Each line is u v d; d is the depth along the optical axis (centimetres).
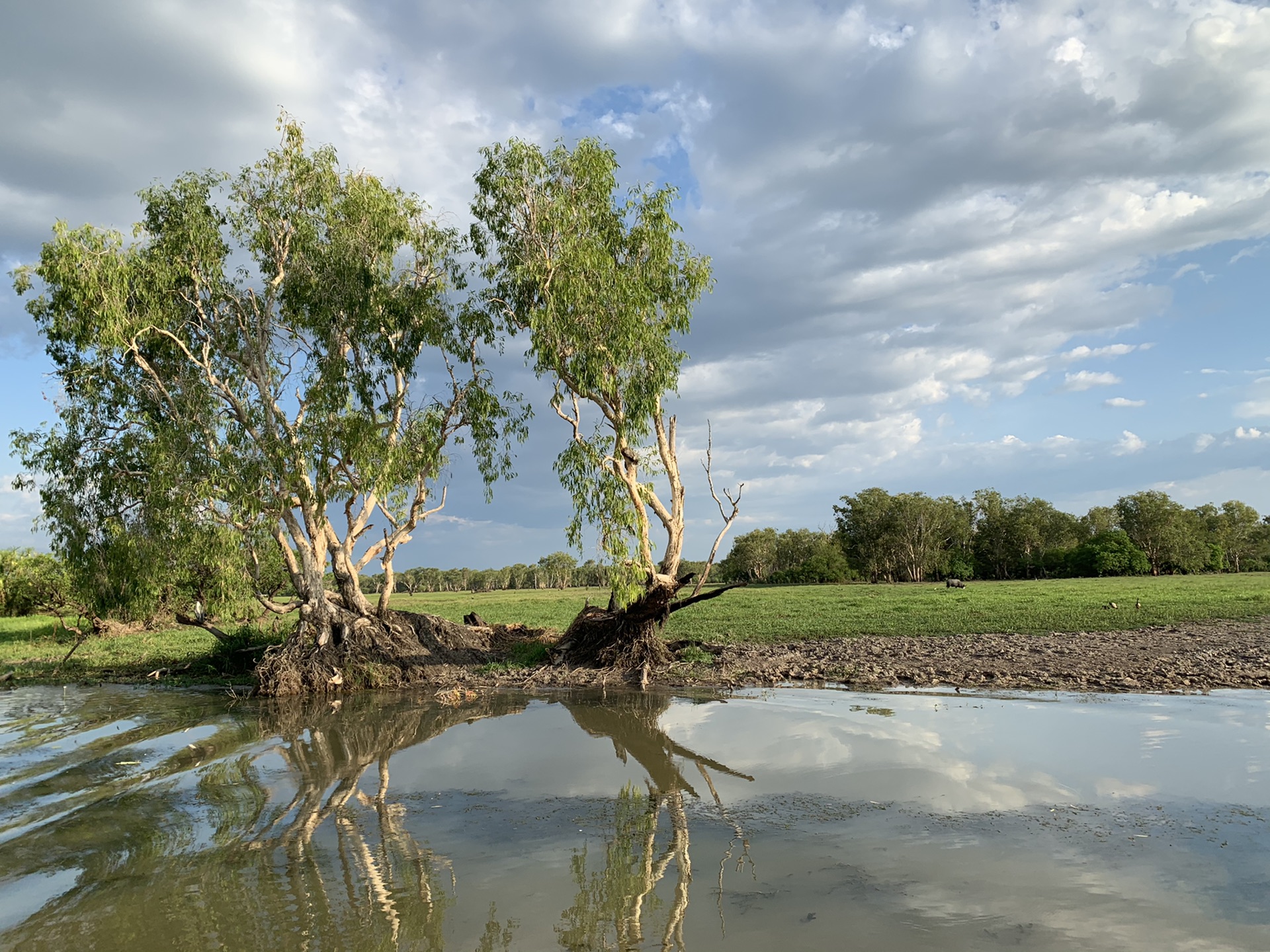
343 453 2139
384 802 1008
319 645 2114
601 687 1944
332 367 2122
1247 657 1888
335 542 2292
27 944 628
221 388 2147
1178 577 7925
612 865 759
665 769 1127
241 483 1980
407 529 2402
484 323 2256
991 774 1013
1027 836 786
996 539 11456
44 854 838
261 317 2194
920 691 1664
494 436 2384
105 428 2122
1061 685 1652
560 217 2022
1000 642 2331
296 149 2156
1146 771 1005
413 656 2272
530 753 1266
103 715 1733
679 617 3544
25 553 4525
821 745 1214
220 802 1027
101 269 1936
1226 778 964
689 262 2173
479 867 765
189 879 760
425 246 2336
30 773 1196
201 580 2416
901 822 842
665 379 2052
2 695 2077
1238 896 631
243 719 1667
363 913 666
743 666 2072
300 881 746
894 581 11350
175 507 1986
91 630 3803
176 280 2134
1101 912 609
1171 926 581
